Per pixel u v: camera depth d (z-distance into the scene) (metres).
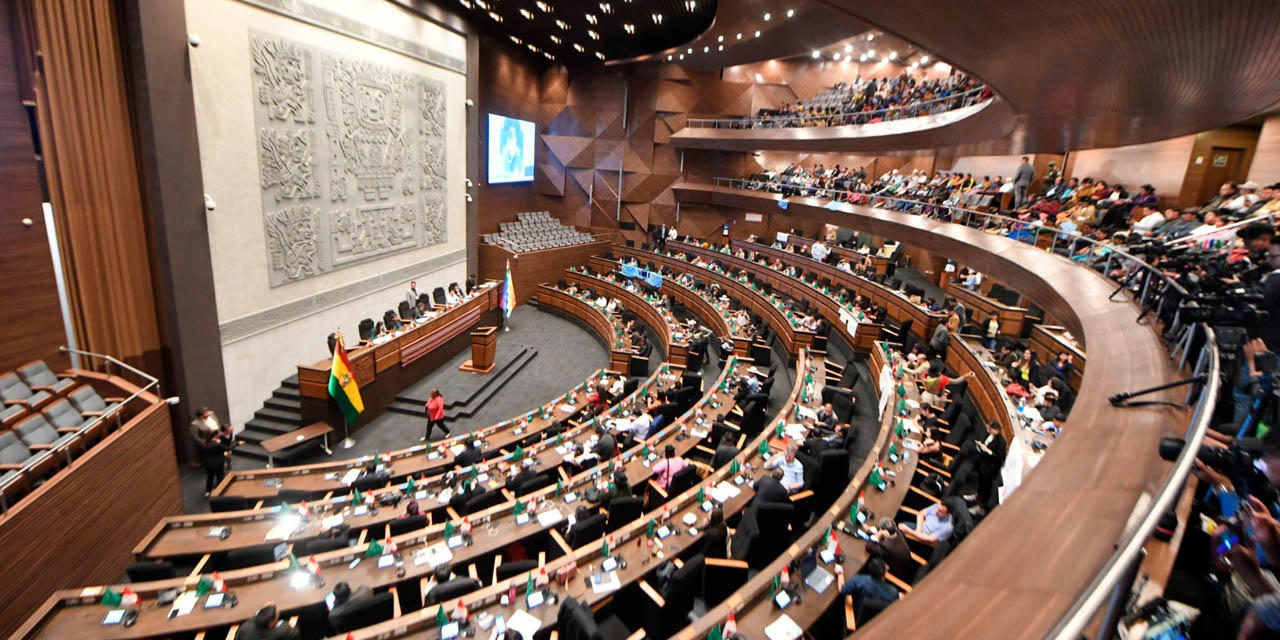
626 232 28.73
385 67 15.37
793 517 7.34
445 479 8.62
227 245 11.27
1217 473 3.03
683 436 9.98
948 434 10.15
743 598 5.44
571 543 6.95
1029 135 13.58
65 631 5.57
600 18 19.41
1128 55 6.73
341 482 8.94
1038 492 3.06
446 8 17.64
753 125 25.16
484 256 22.77
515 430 10.93
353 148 14.45
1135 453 3.52
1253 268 5.66
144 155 9.70
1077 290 8.45
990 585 2.21
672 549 6.66
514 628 5.51
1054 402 9.30
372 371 13.11
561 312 22.42
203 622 5.73
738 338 15.31
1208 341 4.27
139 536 7.87
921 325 14.99
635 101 27.62
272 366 12.63
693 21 19.70
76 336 9.03
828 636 5.87
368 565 6.57
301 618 5.89
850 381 12.31
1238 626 2.20
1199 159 12.67
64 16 8.52
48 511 6.41
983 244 12.94
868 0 6.93
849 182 22.81
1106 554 2.44
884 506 7.30
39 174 8.45
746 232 28.55
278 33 12.03
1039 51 7.18
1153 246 7.32
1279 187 7.75
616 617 6.19
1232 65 6.48
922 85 19.58
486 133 23.05
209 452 9.52
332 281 14.31
